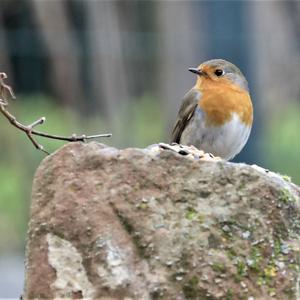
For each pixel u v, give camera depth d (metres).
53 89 26.89
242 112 12.27
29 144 26.03
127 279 7.22
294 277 7.29
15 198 25.44
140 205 7.34
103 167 7.45
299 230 7.42
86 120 26.31
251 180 7.38
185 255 7.24
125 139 26.00
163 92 25.28
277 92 26.97
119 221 7.33
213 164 7.39
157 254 7.25
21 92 27.05
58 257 7.35
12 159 26.08
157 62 25.75
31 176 25.61
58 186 7.44
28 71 26.31
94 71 25.66
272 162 26.97
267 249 7.30
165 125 25.19
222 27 21.80
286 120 27.88
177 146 8.34
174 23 25.00
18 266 21.62
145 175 7.40
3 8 25.88
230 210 7.32
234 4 21.75
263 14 25.27
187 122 12.44
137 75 26.73
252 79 22.39
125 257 7.26
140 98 27.50
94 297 7.25
